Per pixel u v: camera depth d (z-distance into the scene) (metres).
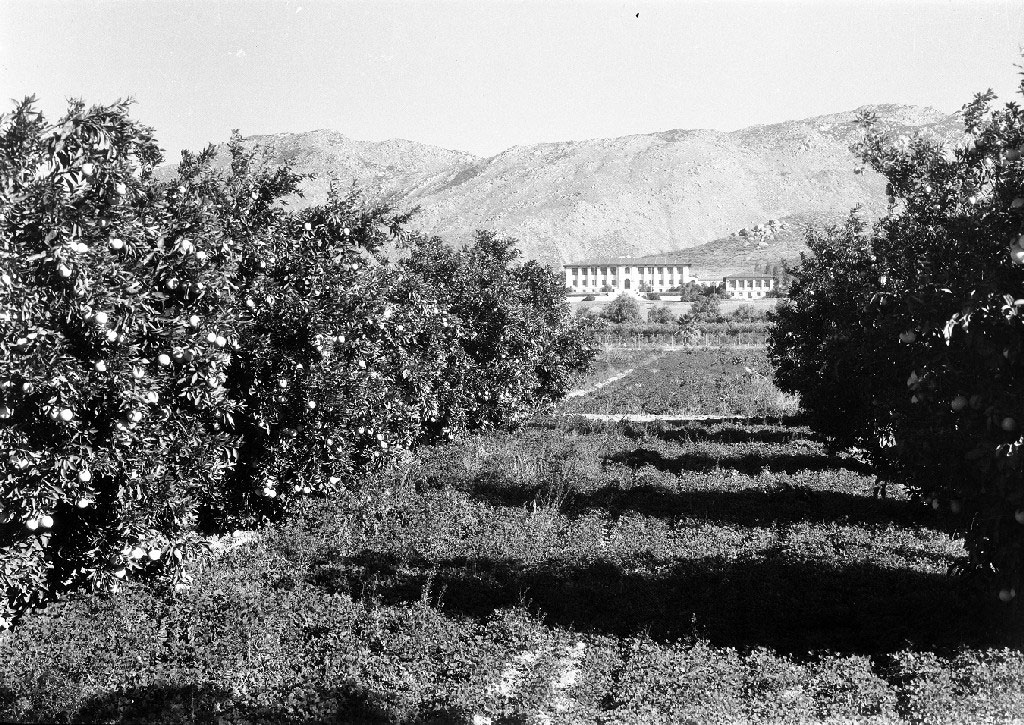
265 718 7.16
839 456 23.47
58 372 8.27
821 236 21.64
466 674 8.13
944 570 11.70
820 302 20.33
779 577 11.29
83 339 8.87
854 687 7.64
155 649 8.53
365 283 12.97
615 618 9.84
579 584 11.07
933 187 9.91
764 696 7.48
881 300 9.98
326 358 12.22
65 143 8.96
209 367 9.96
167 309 9.65
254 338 11.45
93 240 8.87
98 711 7.20
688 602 10.42
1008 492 8.20
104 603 9.64
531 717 7.23
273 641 8.66
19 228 8.33
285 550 12.55
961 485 8.77
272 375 11.92
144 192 9.88
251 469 12.65
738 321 102.44
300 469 12.80
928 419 8.94
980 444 8.12
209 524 12.89
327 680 7.80
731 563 11.95
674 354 72.56
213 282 10.09
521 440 24.75
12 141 8.62
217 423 10.97
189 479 10.43
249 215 11.98
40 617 9.29
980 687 7.42
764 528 14.43
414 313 16.06
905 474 9.38
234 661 8.23
